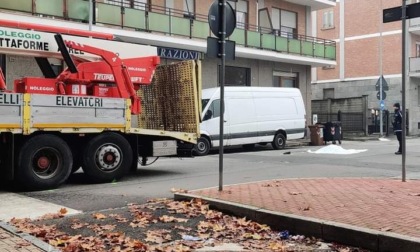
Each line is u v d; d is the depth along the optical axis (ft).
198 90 39.75
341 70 124.57
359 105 102.32
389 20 31.40
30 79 33.24
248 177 37.32
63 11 56.59
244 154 59.31
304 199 24.30
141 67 38.93
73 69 34.99
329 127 77.05
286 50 84.38
